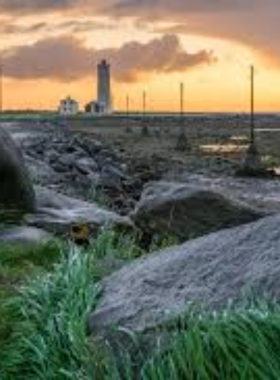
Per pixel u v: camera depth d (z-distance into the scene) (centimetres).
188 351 670
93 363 724
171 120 17325
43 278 941
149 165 5006
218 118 19362
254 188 4147
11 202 1542
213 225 1425
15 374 780
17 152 1579
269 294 723
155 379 672
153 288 800
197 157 6462
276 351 656
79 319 789
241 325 672
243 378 643
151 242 1435
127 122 13550
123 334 750
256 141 9431
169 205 1434
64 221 1498
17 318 877
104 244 1228
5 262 1199
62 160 4059
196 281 783
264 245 786
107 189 2967
